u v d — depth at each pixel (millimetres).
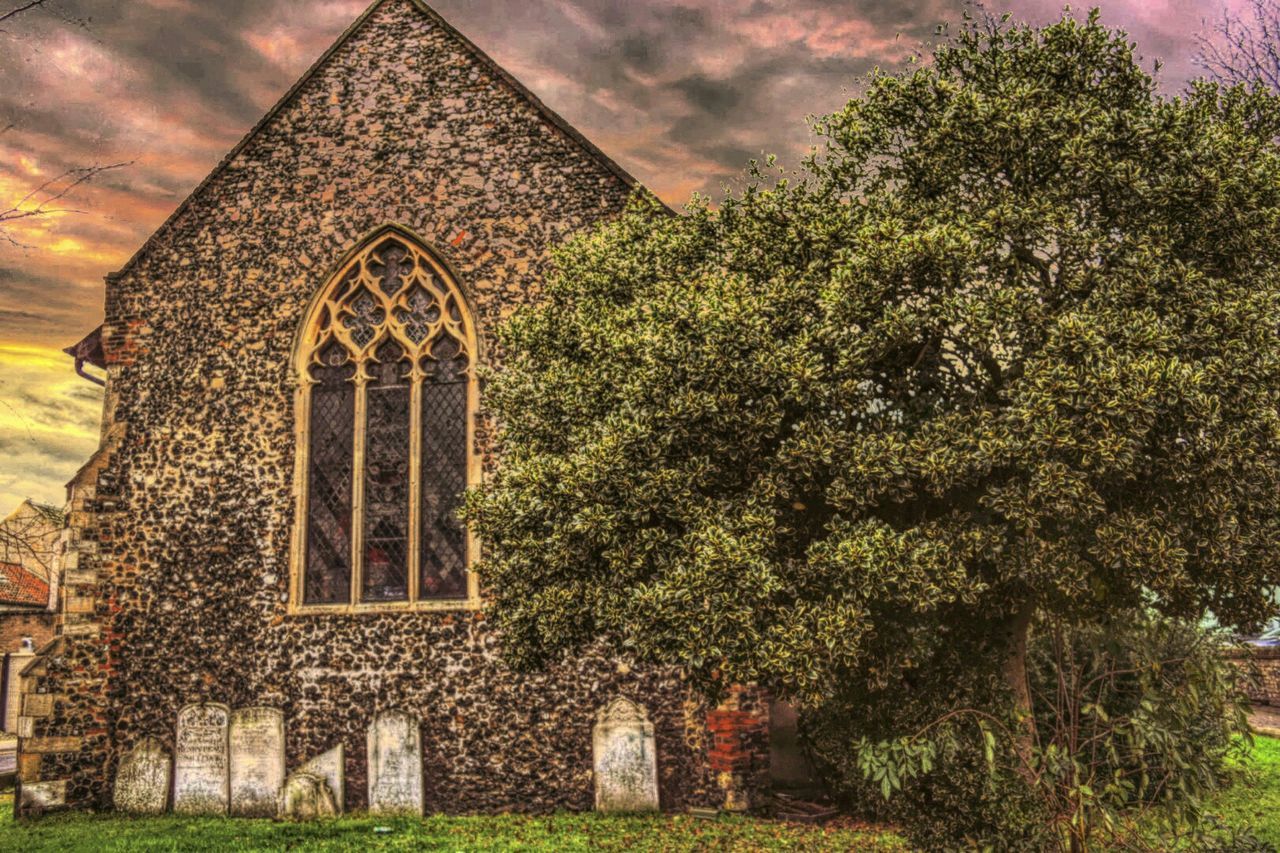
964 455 8742
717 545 8898
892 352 9766
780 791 15602
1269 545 8859
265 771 16031
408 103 17906
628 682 15578
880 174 10727
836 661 9062
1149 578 8805
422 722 15852
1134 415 8133
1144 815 9633
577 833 13781
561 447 11125
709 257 11406
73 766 16359
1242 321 8781
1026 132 9781
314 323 17516
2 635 33781
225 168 18203
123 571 17000
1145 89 10414
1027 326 9172
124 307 18047
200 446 17297
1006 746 9477
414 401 17000
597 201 17062
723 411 9227
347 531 16891
